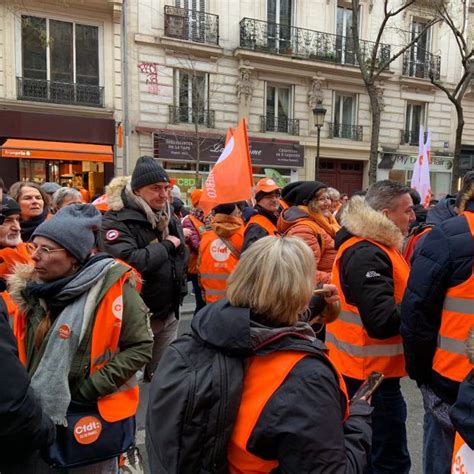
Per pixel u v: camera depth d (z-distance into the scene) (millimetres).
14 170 14070
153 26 15281
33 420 1478
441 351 2014
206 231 4988
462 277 1912
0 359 1406
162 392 1375
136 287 2176
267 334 1352
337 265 2623
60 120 14125
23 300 1990
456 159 11094
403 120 19688
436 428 2129
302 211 3721
